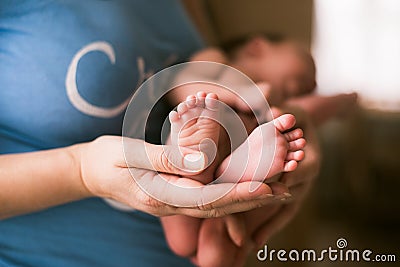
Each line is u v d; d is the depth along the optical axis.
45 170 0.50
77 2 0.63
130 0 0.70
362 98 1.50
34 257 0.63
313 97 0.95
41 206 0.52
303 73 1.03
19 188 0.50
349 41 1.69
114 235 0.65
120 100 0.63
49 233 0.63
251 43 1.09
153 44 0.72
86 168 0.49
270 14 1.44
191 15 1.11
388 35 1.68
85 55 0.61
